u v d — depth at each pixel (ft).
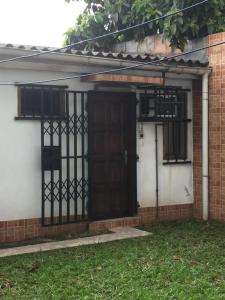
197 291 11.02
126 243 15.25
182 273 12.19
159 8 21.45
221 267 12.75
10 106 15.47
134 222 17.92
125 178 18.11
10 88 15.43
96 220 17.37
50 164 16.21
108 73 16.11
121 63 16.26
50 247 14.85
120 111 17.84
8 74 15.35
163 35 19.76
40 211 16.19
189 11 19.43
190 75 18.37
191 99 19.01
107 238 15.99
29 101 15.90
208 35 18.72
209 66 18.24
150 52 21.61
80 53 15.64
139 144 18.13
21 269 12.60
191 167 19.21
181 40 19.44
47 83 16.03
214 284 11.53
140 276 12.00
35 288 11.23
